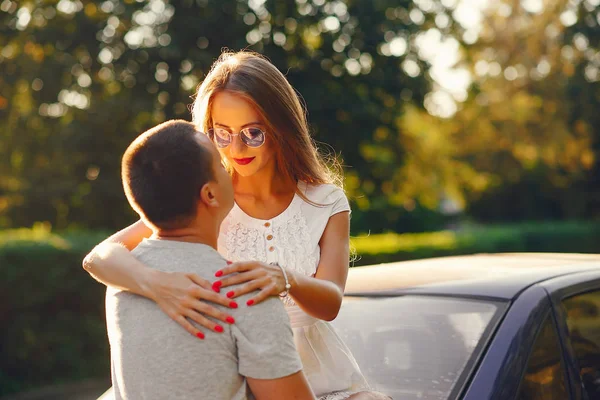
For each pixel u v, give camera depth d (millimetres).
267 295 1835
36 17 16969
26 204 17453
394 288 3055
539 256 3715
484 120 30484
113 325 1905
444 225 31641
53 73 16297
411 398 2521
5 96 17203
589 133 30047
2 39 16875
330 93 16094
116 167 16750
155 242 1933
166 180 1856
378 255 13422
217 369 1777
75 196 17141
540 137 30266
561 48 30031
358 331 2842
